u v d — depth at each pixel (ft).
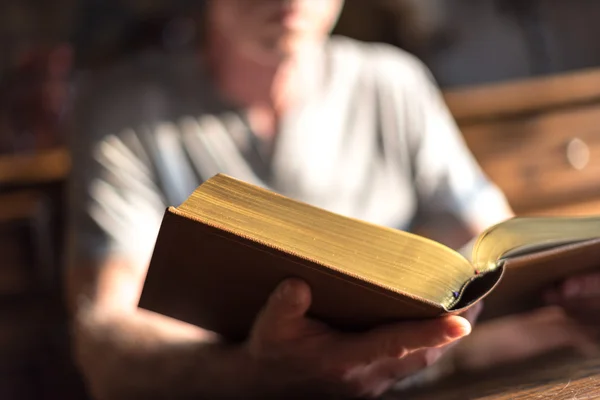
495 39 6.02
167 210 1.33
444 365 2.12
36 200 3.93
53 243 4.00
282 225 1.40
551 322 2.20
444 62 5.87
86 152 3.40
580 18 6.24
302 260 1.34
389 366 1.74
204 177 3.55
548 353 2.05
